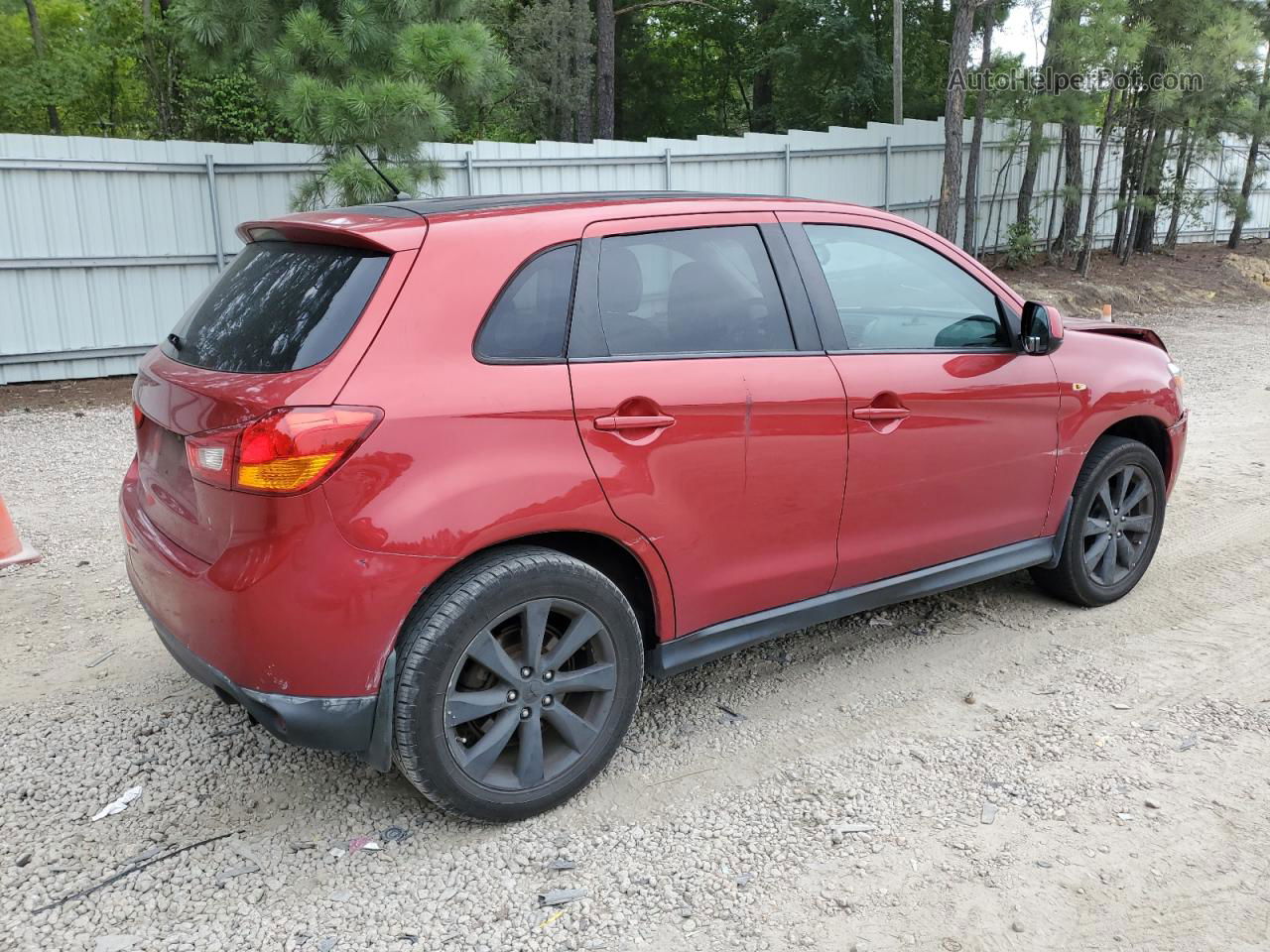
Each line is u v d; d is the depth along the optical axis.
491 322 2.84
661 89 37.81
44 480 6.99
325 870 2.83
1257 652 4.15
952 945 2.51
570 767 3.05
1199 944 2.51
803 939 2.54
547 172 13.67
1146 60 18.73
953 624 4.47
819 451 3.40
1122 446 4.42
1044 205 21.36
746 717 3.67
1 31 21.22
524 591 2.83
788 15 31.56
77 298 10.99
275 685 2.65
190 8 10.39
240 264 3.22
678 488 3.11
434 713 2.75
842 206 3.71
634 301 3.12
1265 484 6.69
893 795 3.16
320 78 10.45
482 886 2.76
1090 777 3.24
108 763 3.37
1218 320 16.69
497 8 26.05
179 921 2.62
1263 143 22.91
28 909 2.66
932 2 31.27
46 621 4.56
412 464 2.65
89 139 10.67
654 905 2.67
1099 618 4.52
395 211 3.04
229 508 2.61
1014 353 4.01
